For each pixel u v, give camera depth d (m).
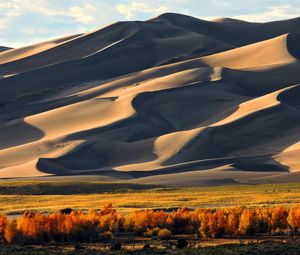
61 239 123.81
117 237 127.31
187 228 131.50
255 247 107.69
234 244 112.12
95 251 106.75
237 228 126.94
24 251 109.12
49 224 123.81
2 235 124.31
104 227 132.12
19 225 124.19
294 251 103.75
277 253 102.62
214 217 127.88
